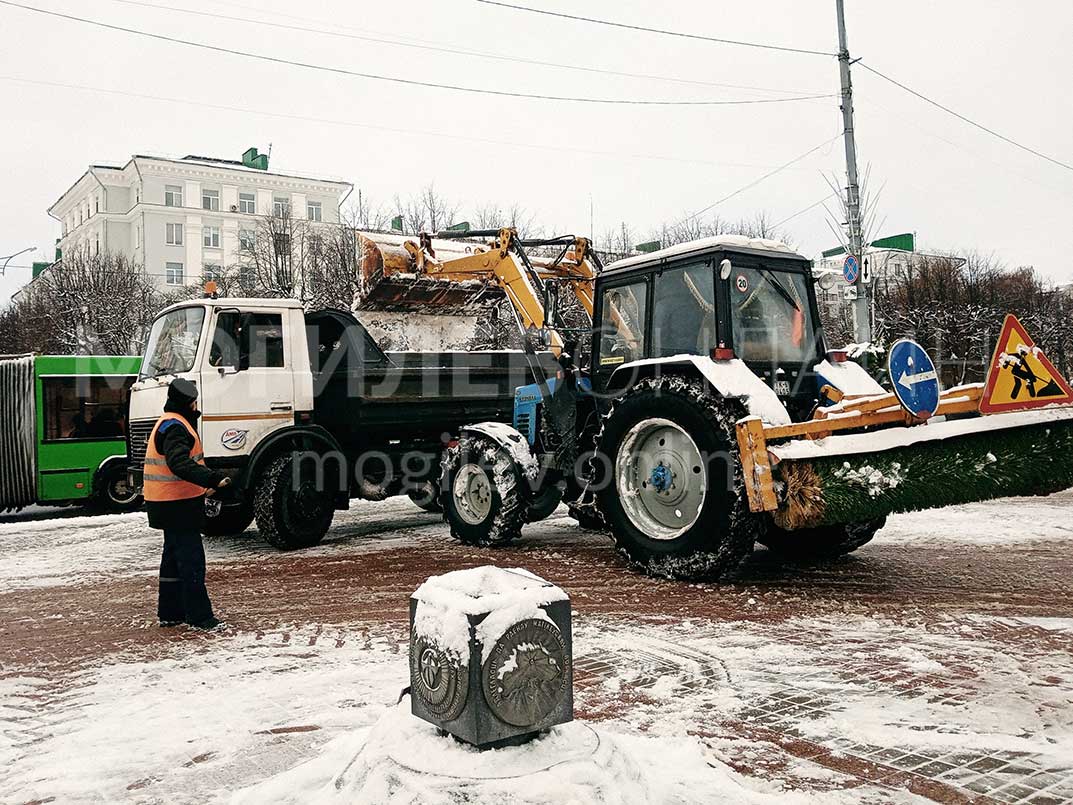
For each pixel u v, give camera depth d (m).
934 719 3.48
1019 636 4.72
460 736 2.33
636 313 7.32
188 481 5.43
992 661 4.27
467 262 8.80
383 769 2.29
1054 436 5.46
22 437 13.52
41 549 9.52
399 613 5.76
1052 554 7.27
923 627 4.96
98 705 3.97
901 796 2.78
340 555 8.19
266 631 5.36
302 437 8.77
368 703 3.82
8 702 4.08
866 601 5.65
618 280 7.45
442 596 2.45
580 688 3.96
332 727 3.52
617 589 6.17
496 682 2.31
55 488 13.66
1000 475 5.38
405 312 9.97
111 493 14.00
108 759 3.27
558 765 2.25
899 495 5.36
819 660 4.34
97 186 53.12
